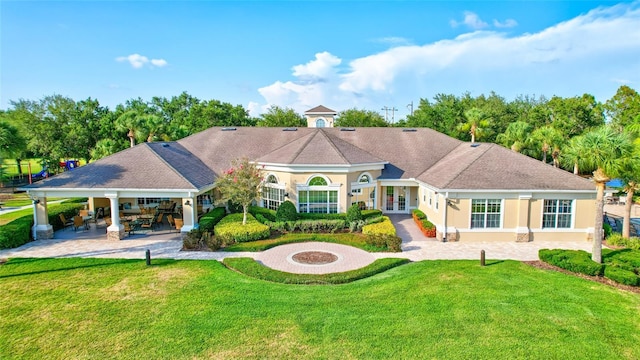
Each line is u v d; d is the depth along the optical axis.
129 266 17.81
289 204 25.20
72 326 12.07
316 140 30.20
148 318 12.54
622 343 11.05
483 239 23.31
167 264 18.11
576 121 56.12
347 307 13.27
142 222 25.66
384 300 13.83
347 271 17.25
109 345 10.95
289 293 14.62
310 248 21.34
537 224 23.41
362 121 68.38
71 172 24.59
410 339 11.12
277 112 69.19
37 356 10.45
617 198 40.16
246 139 35.16
